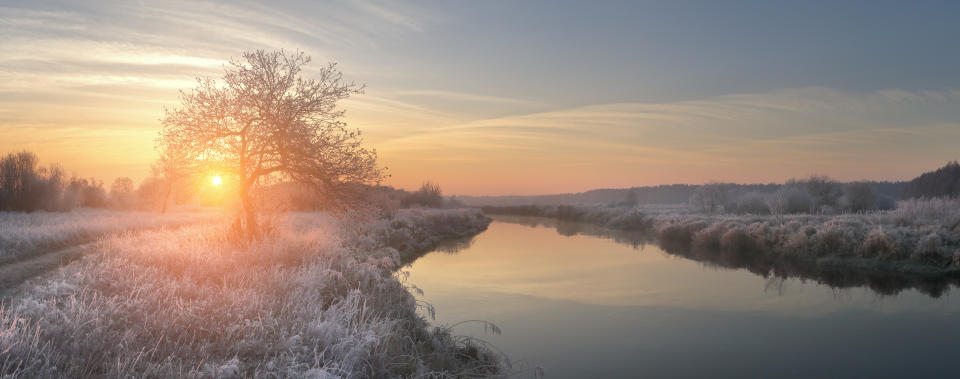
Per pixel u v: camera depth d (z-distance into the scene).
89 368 4.63
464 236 36.44
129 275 8.07
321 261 10.90
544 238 35.09
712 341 10.34
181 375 4.56
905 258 18.19
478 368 7.86
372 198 14.53
